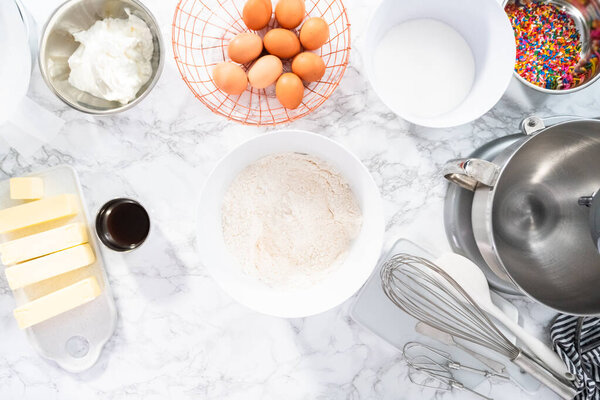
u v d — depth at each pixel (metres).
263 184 0.97
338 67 1.00
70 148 1.01
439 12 0.95
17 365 1.04
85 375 1.04
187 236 1.03
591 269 0.92
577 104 1.02
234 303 1.04
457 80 0.97
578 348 0.96
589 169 0.93
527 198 0.97
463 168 0.83
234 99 1.01
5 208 0.99
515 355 0.93
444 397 1.05
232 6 0.99
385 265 0.97
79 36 0.91
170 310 1.03
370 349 1.05
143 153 1.01
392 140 1.02
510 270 0.91
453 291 0.98
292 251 0.96
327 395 1.05
